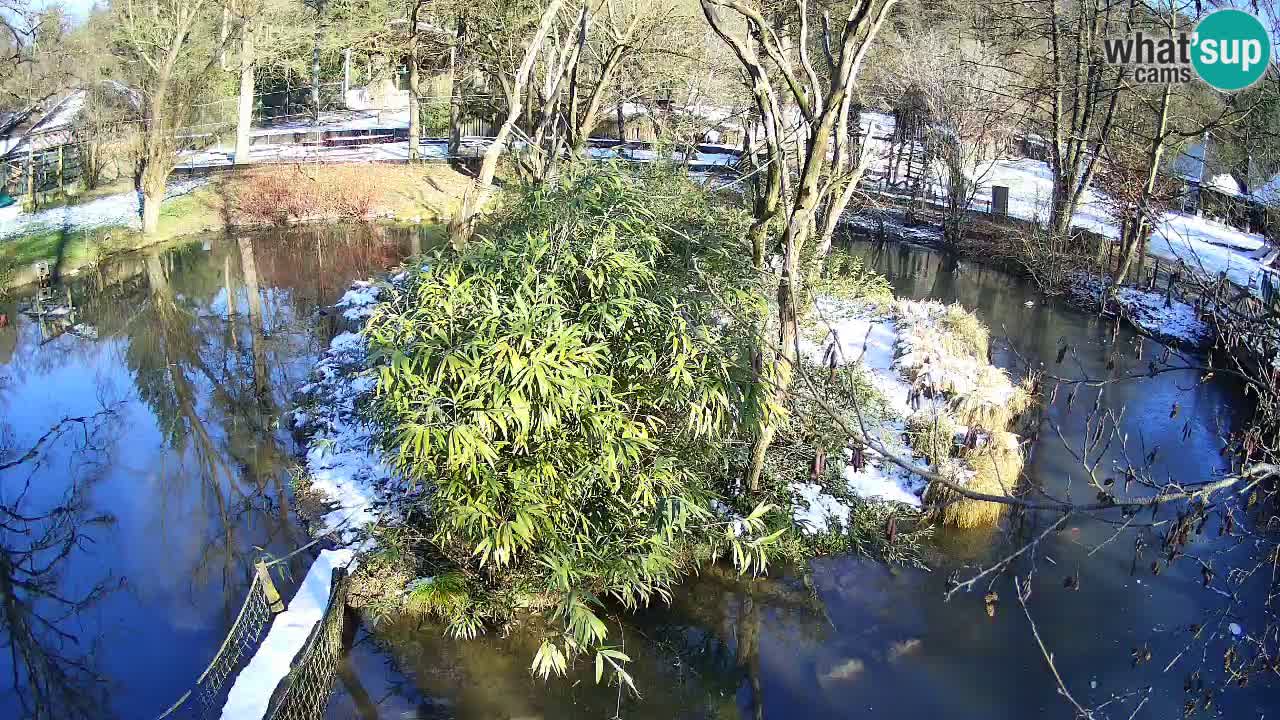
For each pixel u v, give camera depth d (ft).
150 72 75.92
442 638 25.99
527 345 22.68
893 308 52.11
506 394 22.79
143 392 46.26
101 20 84.74
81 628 27.71
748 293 27.99
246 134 95.91
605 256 24.93
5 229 70.59
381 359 25.23
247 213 83.97
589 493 25.31
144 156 75.72
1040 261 68.54
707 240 29.35
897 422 37.11
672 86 82.53
